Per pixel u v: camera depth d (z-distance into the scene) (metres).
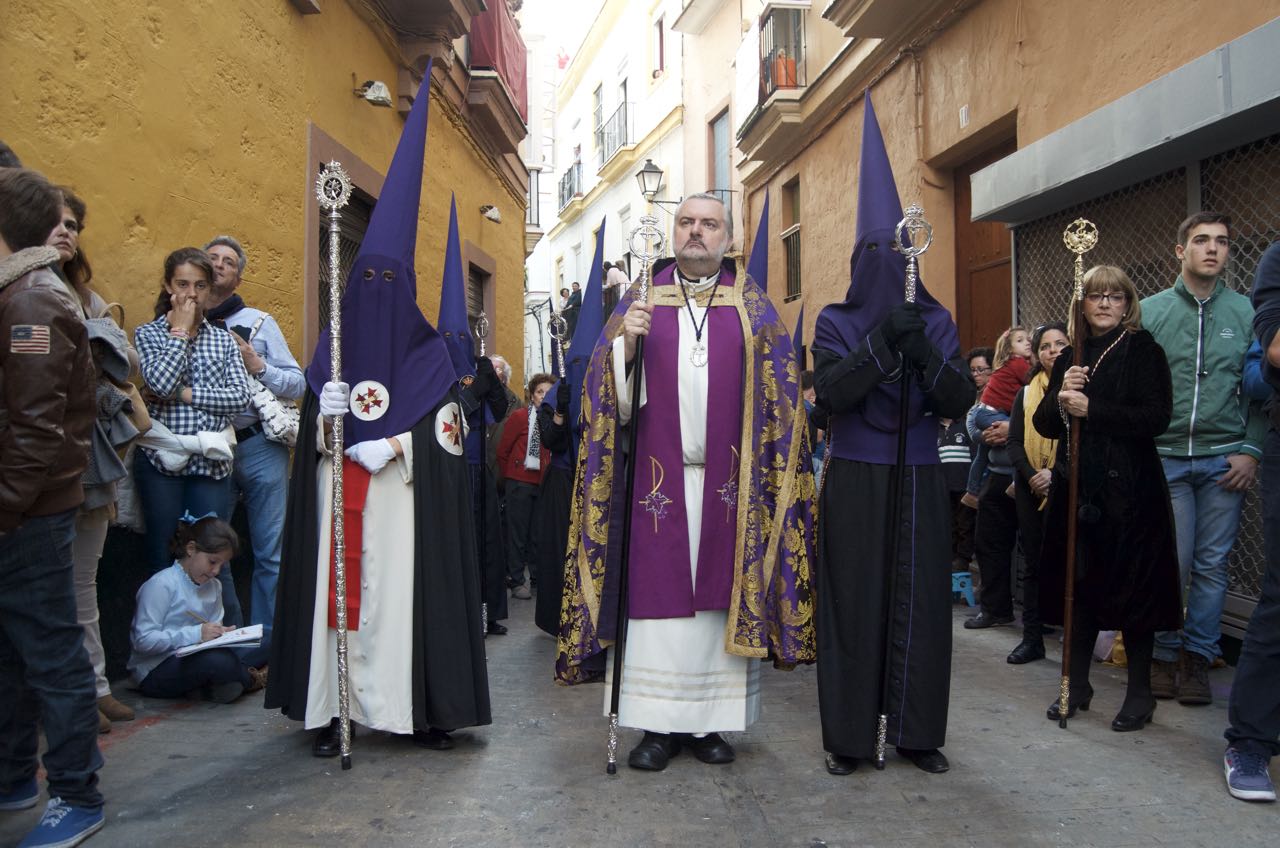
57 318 2.78
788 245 14.21
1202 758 3.80
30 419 2.71
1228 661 5.25
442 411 3.95
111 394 3.87
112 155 4.63
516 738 4.09
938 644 3.67
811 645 3.80
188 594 4.61
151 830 3.09
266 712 4.41
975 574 7.84
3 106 3.90
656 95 21.33
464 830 3.13
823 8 12.34
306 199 6.85
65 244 3.54
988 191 7.04
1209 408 4.50
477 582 4.02
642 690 3.73
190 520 4.65
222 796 3.39
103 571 4.75
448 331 6.22
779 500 3.77
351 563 3.82
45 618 2.89
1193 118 4.93
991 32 8.17
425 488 3.86
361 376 3.89
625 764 3.76
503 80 11.54
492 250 13.28
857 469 3.75
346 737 3.67
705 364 3.80
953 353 3.76
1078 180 6.00
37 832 2.94
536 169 17.52
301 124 6.80
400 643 3.82
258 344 5.19
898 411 3.76
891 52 10.11
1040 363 5.54
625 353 3.73
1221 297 4.59
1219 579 4.49
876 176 3.90
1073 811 3.29
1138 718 4.15
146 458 4.53
